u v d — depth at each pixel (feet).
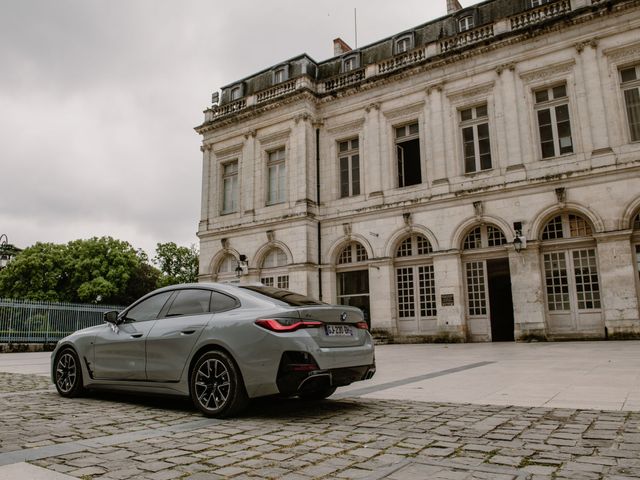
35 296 131.85
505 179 58.39
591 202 52.65
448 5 74.18
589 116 54.49
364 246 68.13
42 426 14.83
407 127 68.39
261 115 78.38
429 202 62.80
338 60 78.48
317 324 16.17
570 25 56.54
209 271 80.28
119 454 11.52
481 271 59.67
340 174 73.61
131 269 146.30
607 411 15.21
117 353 19.39
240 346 15.88
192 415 16.67
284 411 17.02
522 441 12.07
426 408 16.81
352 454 11.30
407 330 63.72
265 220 74.49
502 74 60.49
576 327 53.06
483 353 40.88
